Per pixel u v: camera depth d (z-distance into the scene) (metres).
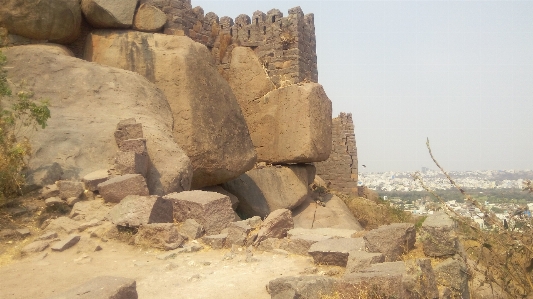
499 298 5.20
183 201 8.30
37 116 9.48
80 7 14.48
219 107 14.32
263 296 5.22
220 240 7.43
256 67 18.38
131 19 15.02
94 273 6.14
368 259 5.44
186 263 6.61
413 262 5.03
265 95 17.75
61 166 9.66
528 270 4.25
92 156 10.23
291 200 16.45
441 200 4.23
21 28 13.36
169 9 16.44
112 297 4.09
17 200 8.60
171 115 13.22
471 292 5.43
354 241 6.71
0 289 5.53
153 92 13.13
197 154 13.12
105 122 11.28
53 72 12.05
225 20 19.59
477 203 3.96
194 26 18.17
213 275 6.09
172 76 13.82
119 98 12.24
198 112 13.55
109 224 7.76
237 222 7.97
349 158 24.03
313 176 18.47
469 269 5.51
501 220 4.07
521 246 4.18
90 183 9.05
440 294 4.95
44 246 7.02
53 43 14.11
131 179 8.73
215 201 8.30
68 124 10.86
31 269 6.24
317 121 16.62
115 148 10.61
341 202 18.34
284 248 7.29
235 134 14.59
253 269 6.31
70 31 14.21
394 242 5.85
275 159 17.08
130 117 11.75
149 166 10.55
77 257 6.84
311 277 5.01
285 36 18.66
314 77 20.31
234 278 5.92
